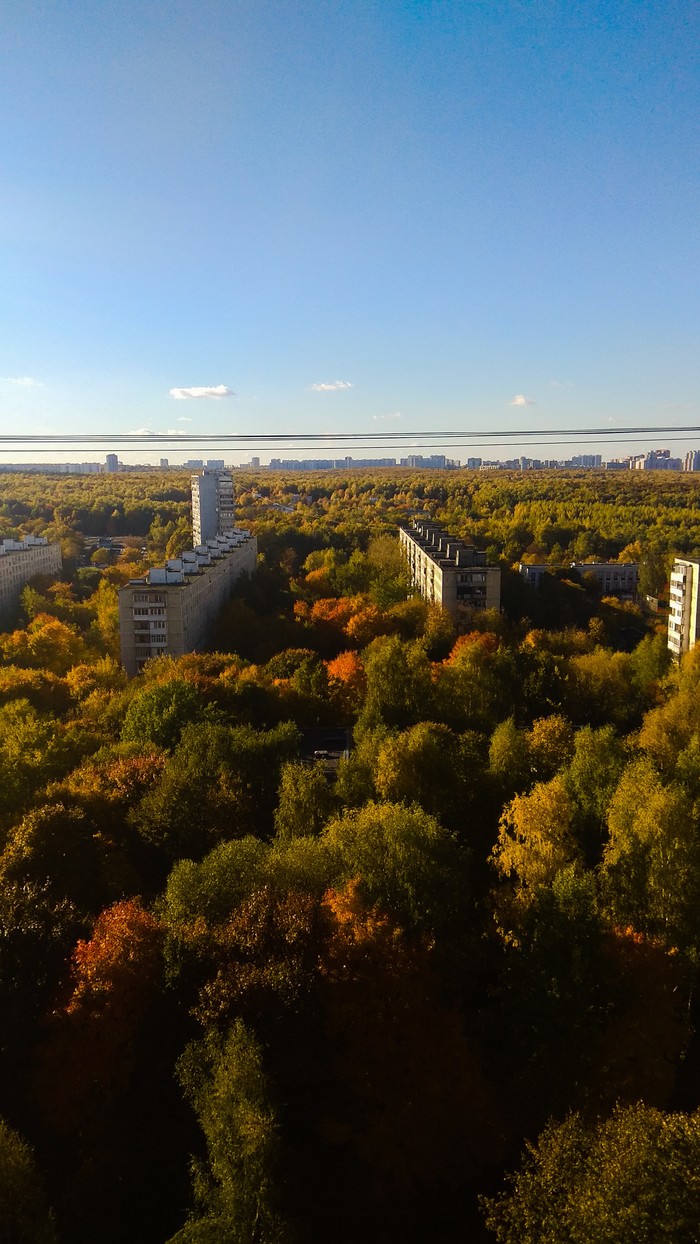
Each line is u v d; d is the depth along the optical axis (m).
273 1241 26.19
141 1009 33.97
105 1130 32.44
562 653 111.69
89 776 54.62
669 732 65.81
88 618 139.12
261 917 34.97
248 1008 31.81
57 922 37.28
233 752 57.88
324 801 50.44
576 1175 24.38
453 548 141.38
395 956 34.00
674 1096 38.16
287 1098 32.47
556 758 59.91
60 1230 29.94
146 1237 30.97
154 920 37.91
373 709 70.12
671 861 41.34
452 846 41.50
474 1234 31.94
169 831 48.16
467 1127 32.53
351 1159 32.62
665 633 134.88
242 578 153.88
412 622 121.25
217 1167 27.23
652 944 37.94
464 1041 33.88
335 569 165.75
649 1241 21.05
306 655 100.69
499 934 38.78
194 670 88.56
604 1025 35.03
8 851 43.09
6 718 71.00
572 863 42.53
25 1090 33.25
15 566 157.00
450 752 56.09
